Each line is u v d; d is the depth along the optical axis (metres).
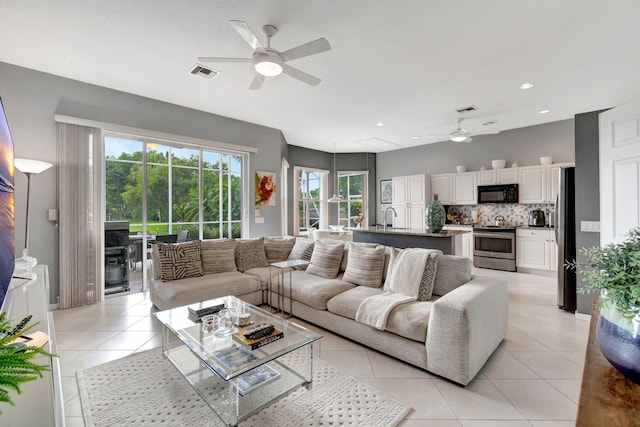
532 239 5.35
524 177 5.54
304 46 2.14
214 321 2.02
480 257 5.92
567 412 1.72
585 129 3.28
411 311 2.30
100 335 2.75
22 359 0.68
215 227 4.95
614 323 0.81
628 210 2.47
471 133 5.96
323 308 2.85
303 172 7.64
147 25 2.42
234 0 2.11
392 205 7.33
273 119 5.05
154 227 4.28
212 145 4.68
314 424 1.63
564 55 2.84
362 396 1.88
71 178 3.49
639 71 3.18
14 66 3.15
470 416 1.69
